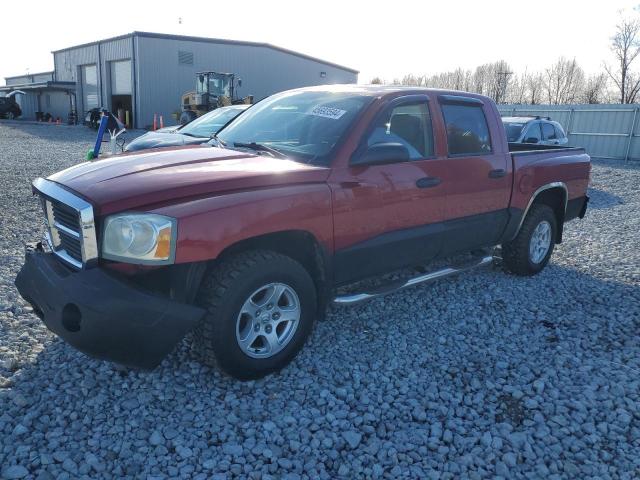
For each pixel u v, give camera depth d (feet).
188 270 10.27
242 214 10.56
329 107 14.14
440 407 10.99
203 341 10.67
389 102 13.88
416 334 14.37
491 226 16.93
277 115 14.98
